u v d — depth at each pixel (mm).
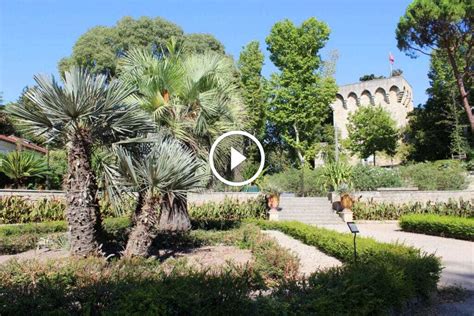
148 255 7375
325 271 4621
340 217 18547
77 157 6578
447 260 9039
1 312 3457
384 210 18891
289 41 37938
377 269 4695
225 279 3939
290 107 37812
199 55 12258
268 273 6238
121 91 6789
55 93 6219
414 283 5238
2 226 11945
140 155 7141
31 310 3500
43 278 4027
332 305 3920
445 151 34812
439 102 34781
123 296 3551
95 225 6996
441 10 23250
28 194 14883
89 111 6352
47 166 18094
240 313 3631
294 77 37781
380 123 36469
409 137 37969
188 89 10984
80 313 3600
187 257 7891
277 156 40562
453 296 5910
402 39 25812
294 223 13211
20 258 7227
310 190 24297
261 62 38312
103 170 6949
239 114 12500
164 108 10508
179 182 6785
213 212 17234
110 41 33000
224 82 11984
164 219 10812
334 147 39781
